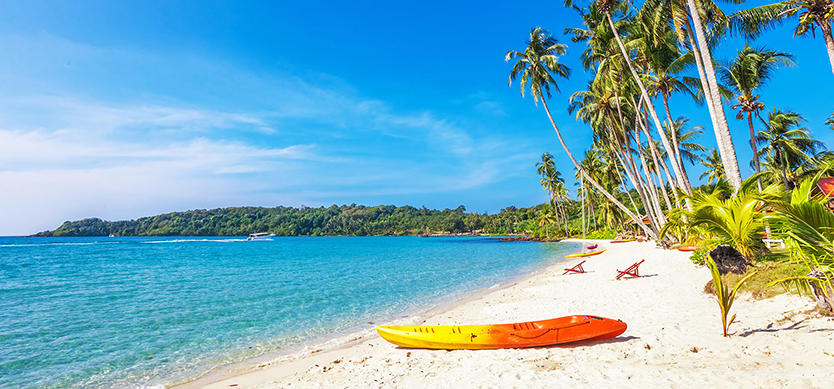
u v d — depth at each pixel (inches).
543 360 231.6
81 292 705.0
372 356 284.7
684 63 870.4
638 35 928.9
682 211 506.0
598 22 1024.9
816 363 176.2
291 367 282.5
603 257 1061.1
